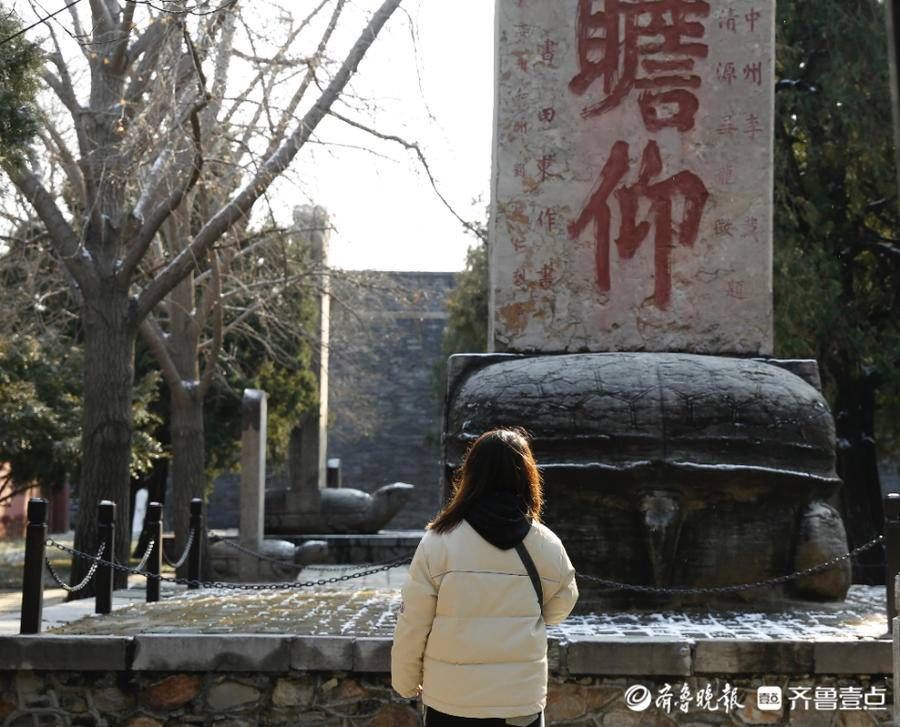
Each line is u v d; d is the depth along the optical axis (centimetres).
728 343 960
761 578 884
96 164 1365
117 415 1362
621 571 873
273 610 919
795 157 1780
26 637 710
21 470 1980
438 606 411
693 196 970
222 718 707
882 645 692
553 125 977
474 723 401
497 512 417
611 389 871
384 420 3597
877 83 1681
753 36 977
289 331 2181
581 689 698
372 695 705
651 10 980
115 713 711
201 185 1420
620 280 965
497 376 909
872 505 1780
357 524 2297
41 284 1914
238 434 2577
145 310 1385
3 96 929
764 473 860
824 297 1616
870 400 1816
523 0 988
